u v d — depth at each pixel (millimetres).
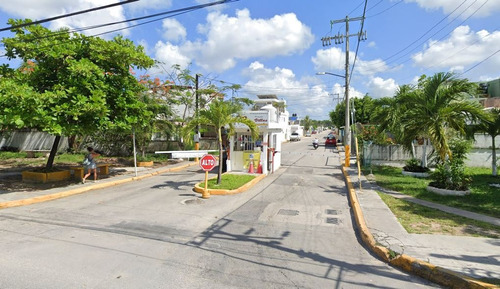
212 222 6887
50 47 10477
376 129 18609
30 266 4367
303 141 54812
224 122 10938
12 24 10836
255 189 11000
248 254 5062
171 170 16359
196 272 4320
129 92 11898
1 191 9664
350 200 9500
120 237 5734
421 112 10070
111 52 11320
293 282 4094
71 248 5117
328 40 21734
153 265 4508
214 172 15602
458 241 5434
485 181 11688
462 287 3900
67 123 9797
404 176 13672
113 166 16844
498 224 6496
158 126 19016
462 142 13148
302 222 7035
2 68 11117
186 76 20906
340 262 4820
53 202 8781
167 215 7391
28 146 23812
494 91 24656
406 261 4574
